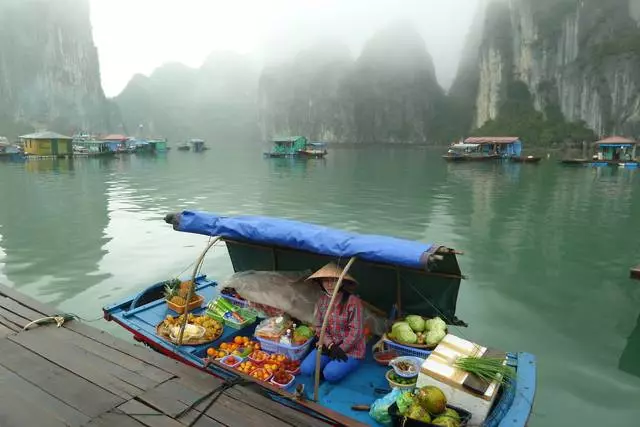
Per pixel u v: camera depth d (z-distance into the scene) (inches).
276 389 190.2
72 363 201.2
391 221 811.4
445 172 1854.1
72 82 5674.2
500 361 185.5
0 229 705.0
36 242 617.0
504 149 2687.0
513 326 370.3
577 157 2704.2
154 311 291.1
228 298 291.1
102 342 223.3
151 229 701.3
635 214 880.9
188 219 267.4
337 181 1507.1
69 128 5226.4
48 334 231.6
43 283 455.5
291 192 1210.0
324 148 3878.0
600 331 360.5
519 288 458.0
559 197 1112.2
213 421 161.3
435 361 188.9
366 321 250.1
